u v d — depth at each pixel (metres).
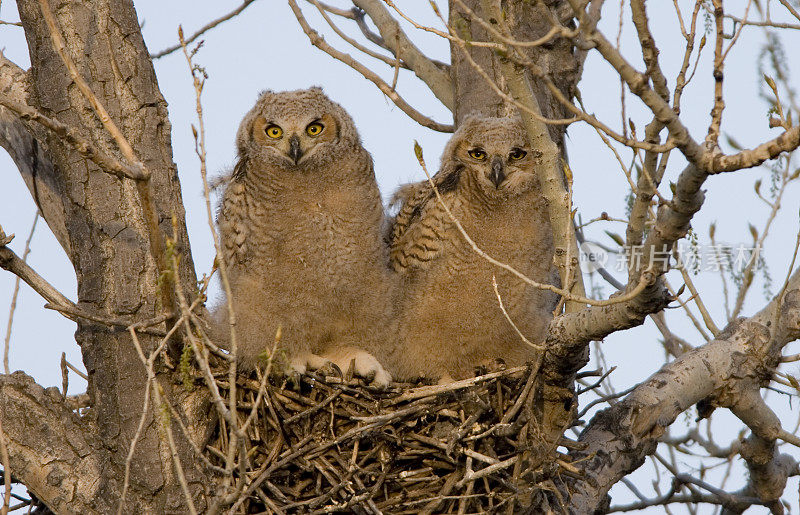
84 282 8.96
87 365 8.88
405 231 11.00
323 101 10.59
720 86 6.41
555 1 10.96
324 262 10.07
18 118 9.34
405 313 10.66
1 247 8.39
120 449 8.55
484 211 10.52
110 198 9.09
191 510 6.38
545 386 8.62
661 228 6.79
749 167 6.08
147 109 9.46
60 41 6.70
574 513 9.33
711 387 10.12
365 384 9.55
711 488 11.48
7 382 8.38
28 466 8.28
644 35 6.23
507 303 10.51
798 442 10.31
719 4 6.46
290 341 10.24
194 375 8.90
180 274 9.28
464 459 8.97
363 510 8.70
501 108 11.28
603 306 7.32
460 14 11.43
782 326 10.08
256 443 9.07
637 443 9.73
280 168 10.22
